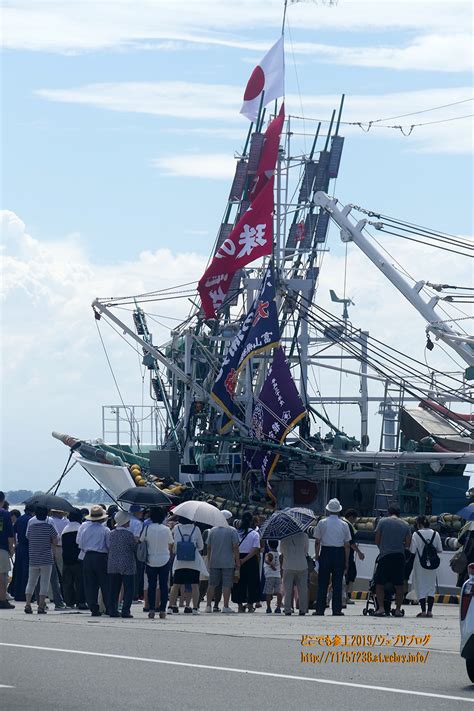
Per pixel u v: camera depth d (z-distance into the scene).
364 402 125.00
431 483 111.75
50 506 66.00
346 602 74.00
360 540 104.00
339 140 132.62
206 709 32.44
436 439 112.69
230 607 75.88
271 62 130.38
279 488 122.31
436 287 113.62
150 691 35.66
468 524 61.81
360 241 119.12
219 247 131.38
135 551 63.44
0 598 69.00
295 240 133.75
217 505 112.00
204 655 44.50
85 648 46.34
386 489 121.31
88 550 64.44
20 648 46.00
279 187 127.00
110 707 32.81
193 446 122.88
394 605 79.69
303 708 32.72
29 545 65.56
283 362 114.25
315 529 66.12
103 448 128.38
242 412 121.00
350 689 36.44
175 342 128.88
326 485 116.25
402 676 39.78
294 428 116.00
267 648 46.97
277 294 122.75
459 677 39.84
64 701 33.81
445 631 55.38
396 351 120.00
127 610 63.28
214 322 129.75
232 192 134.00
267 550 71.56
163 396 128.88
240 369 114.88
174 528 68.38
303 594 67.12
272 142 125.62
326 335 122.94
